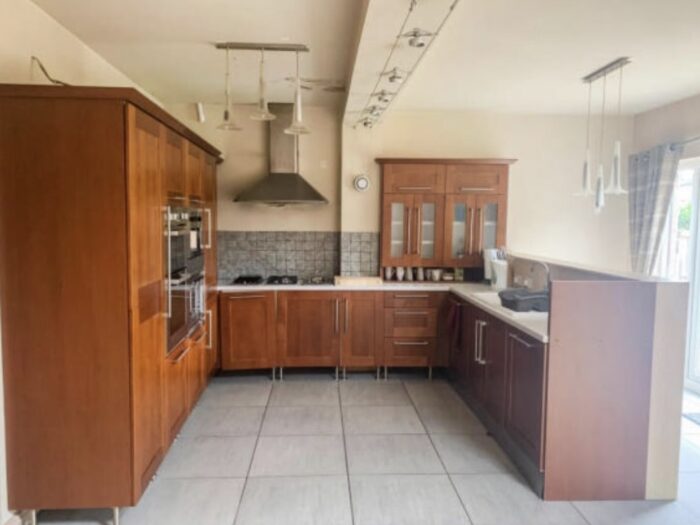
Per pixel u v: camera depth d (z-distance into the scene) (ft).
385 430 11.25
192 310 11.26
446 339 14.74
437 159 15.29
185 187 10.62
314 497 8.55
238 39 9.96
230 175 16.05
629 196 15.92
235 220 16.24
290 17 8.87
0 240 7.20
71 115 7.10
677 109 14.38
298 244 16.42
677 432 8.48
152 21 9.05
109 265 7.32
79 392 7.43
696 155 13.55
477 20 8.70
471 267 15.80
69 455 7.50
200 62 11.41
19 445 7.43
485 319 11.35
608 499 8.54
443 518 7.97
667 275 14.99
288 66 11.69
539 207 16.55
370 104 12.73
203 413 12.17
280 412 12.26
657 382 8.39
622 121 16.37
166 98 14.90
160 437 8.86
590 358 8.31
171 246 9.43
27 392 7.39
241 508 8.22
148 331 8.13
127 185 7.23
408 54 8.91
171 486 8.87
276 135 15.71
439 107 15.52
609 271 10.12
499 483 9.02
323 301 14.53
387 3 6.83
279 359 14.57
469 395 12.69
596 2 7.99
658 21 8.75
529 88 13.15
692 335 14.26
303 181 15.64
